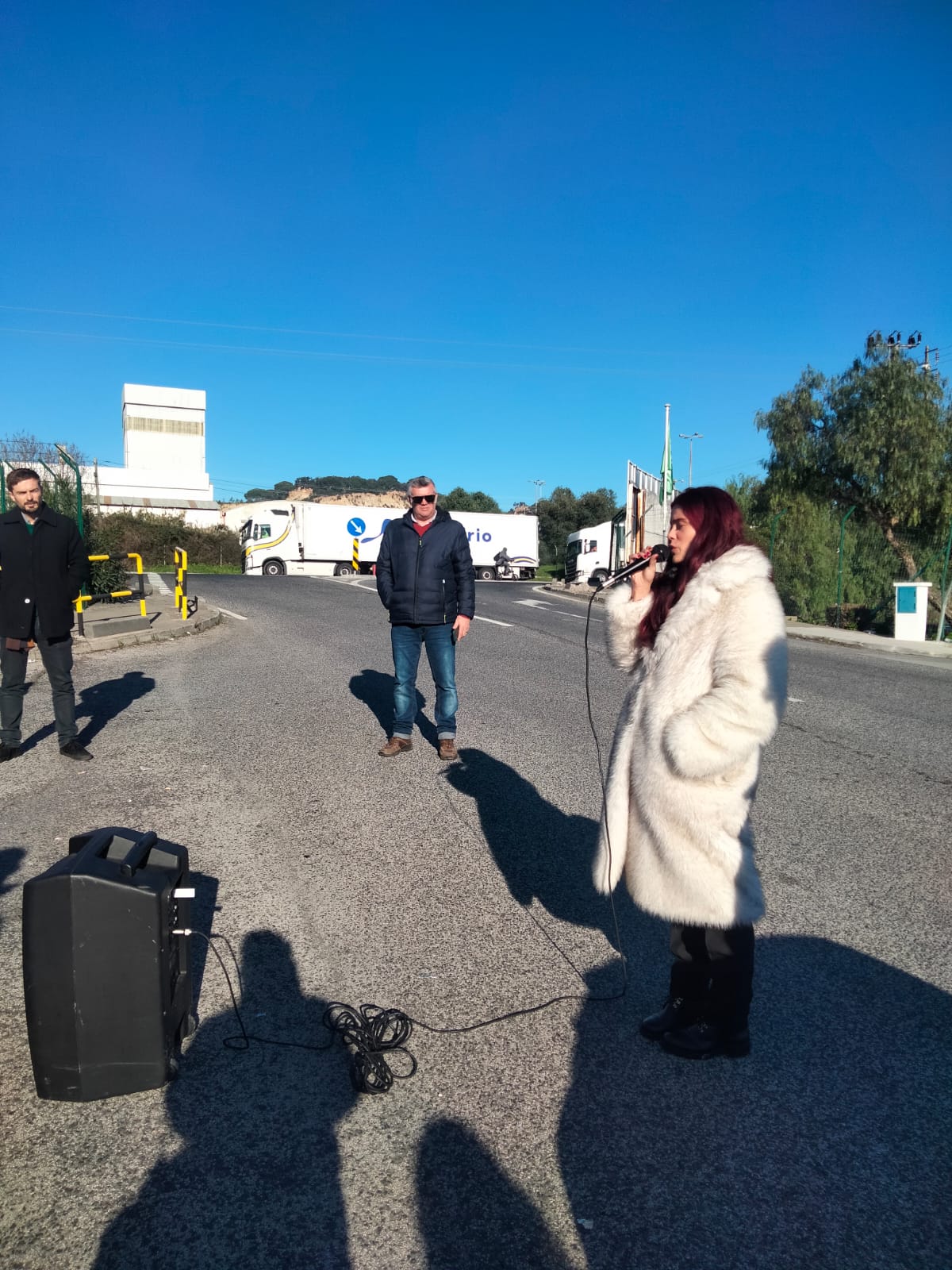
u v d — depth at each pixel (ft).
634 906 13.14
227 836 15.42
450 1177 7.61
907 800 18.69
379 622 50.75
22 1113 8.34
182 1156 7.81
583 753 21.50
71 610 19.52
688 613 8.66
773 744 23.56
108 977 8.29
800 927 12.54
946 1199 7.42
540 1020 10.06
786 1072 9.15
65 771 18.83
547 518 234.38
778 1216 7.22
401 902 13.00
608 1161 7.82
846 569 67.15
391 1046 9.30
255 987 10.62
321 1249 6.82
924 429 74.13
